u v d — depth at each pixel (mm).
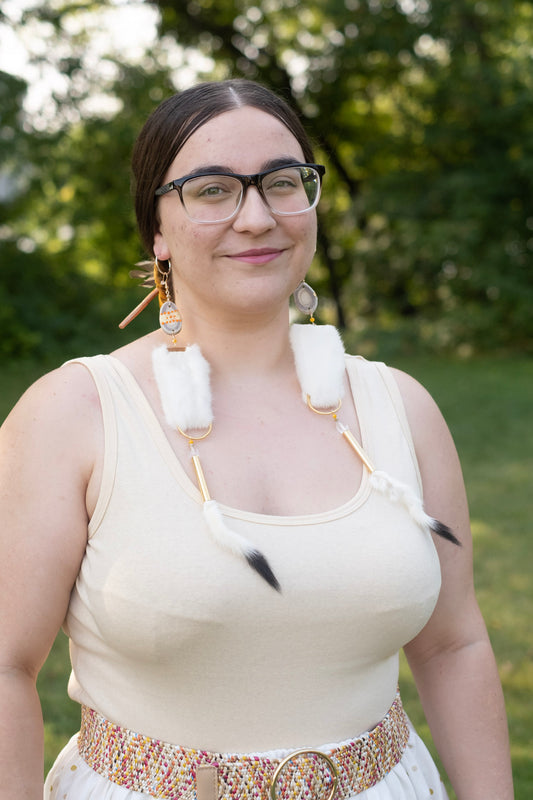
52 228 16453
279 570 1404
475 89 16625
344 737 1500
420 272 17422
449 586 1697
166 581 1380
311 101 18766
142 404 1494
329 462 1548
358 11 16766
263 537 1425
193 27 17797
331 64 17656
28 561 1418
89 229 16953
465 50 16938
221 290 1529
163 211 1565
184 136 1517
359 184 19984
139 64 15641
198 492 1438
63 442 1441
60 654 4387
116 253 18047
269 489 1492
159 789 1436
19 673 1436
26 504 1426
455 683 1697
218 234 1502
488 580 5258
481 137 17047
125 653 1433
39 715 1447
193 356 1546
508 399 11523
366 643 1473
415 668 1763
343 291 19656
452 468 1708
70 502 1433
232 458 1496
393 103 18281
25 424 1459
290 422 1575
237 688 1430
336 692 1480
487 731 1670
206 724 1439
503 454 8602
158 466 1450
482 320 16312
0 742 1387
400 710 1654
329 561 1430
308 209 1546
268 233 1515
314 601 1411
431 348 16672
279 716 1454
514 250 16812
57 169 14977
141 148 1592
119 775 1463
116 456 1445
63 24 13859
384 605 1449
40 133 14297
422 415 1693
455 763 1675
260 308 1535
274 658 1426
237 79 1600
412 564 1479
